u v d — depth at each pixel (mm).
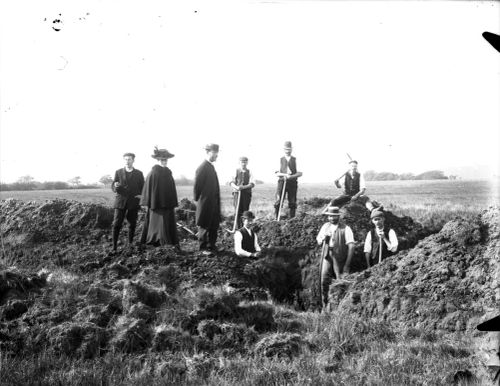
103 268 10016
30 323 7301
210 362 6516
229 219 14984
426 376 5734
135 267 10188
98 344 6914
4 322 7301
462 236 8930
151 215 11031
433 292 8219
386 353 6535
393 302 8367
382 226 10062
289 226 12508
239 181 13234
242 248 11242
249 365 6441
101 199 23797
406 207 17922
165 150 11062
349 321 7746
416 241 13172
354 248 10242
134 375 6230
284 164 13891
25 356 6676
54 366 6402
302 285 10828
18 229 12000
